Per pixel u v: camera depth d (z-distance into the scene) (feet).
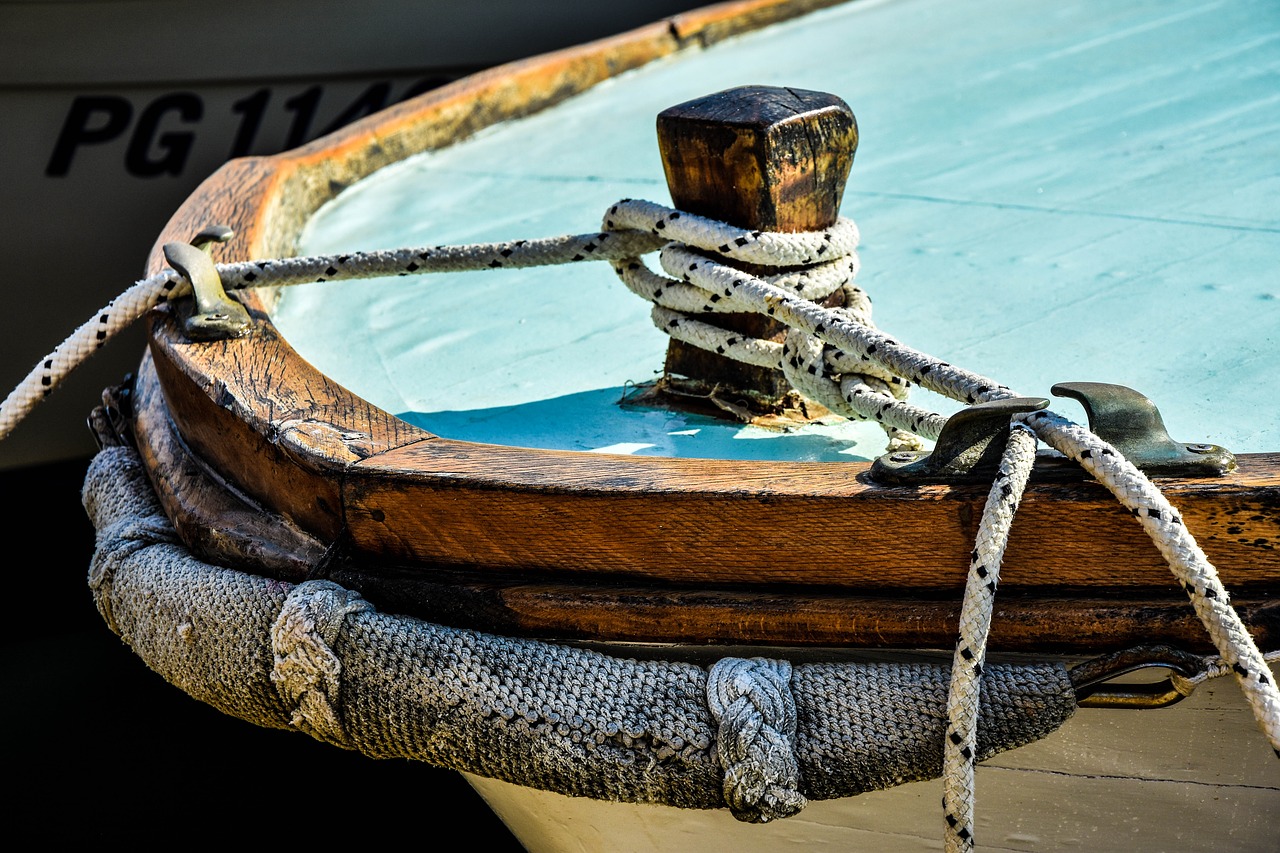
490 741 4.12
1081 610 3.76
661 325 5.52
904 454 3.96
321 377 5.10
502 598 4.18
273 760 9.27
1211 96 8.50
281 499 4.71
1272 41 9.37
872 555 3.89
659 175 8.46
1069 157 7.84
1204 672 3.66
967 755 3.58
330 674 4.20
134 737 9.62
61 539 12.78
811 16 12.22
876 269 6.72
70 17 12.14
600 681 4.08
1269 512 3.57
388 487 4.24
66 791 8.94
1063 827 4.30
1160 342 5.54
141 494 5.68
